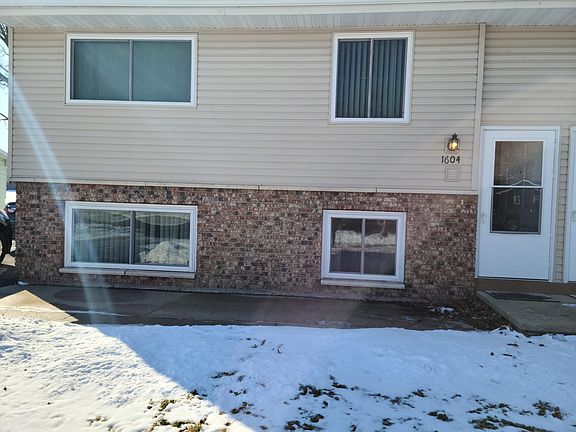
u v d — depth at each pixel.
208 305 7.21
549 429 3.44
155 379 4.12
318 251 7.91
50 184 8.40
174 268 8.30
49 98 8.34
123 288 8.34
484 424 3.48
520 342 5.26
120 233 8.43
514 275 7.74
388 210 7.77
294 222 7.95
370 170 7.81
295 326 6.05
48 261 8.47
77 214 8.47
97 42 8.29
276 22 7.67
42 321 5.62
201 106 8.09
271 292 8.02
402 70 7.77
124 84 8.27
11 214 16.25
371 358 4.59
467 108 7.58
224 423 3.44
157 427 3.38
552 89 7.57
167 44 8.19
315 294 7.93
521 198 7.71
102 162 8.29
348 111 7.89
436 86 7.63
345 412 3.62
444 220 7.67
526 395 3.95
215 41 8.03
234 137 8.04
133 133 8.22
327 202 7.89
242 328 5.55
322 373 4.26
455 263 7.66
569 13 7.02
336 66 7.83
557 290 7.64
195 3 7.38
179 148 8.15
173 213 8.31
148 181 8.20
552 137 7.60
